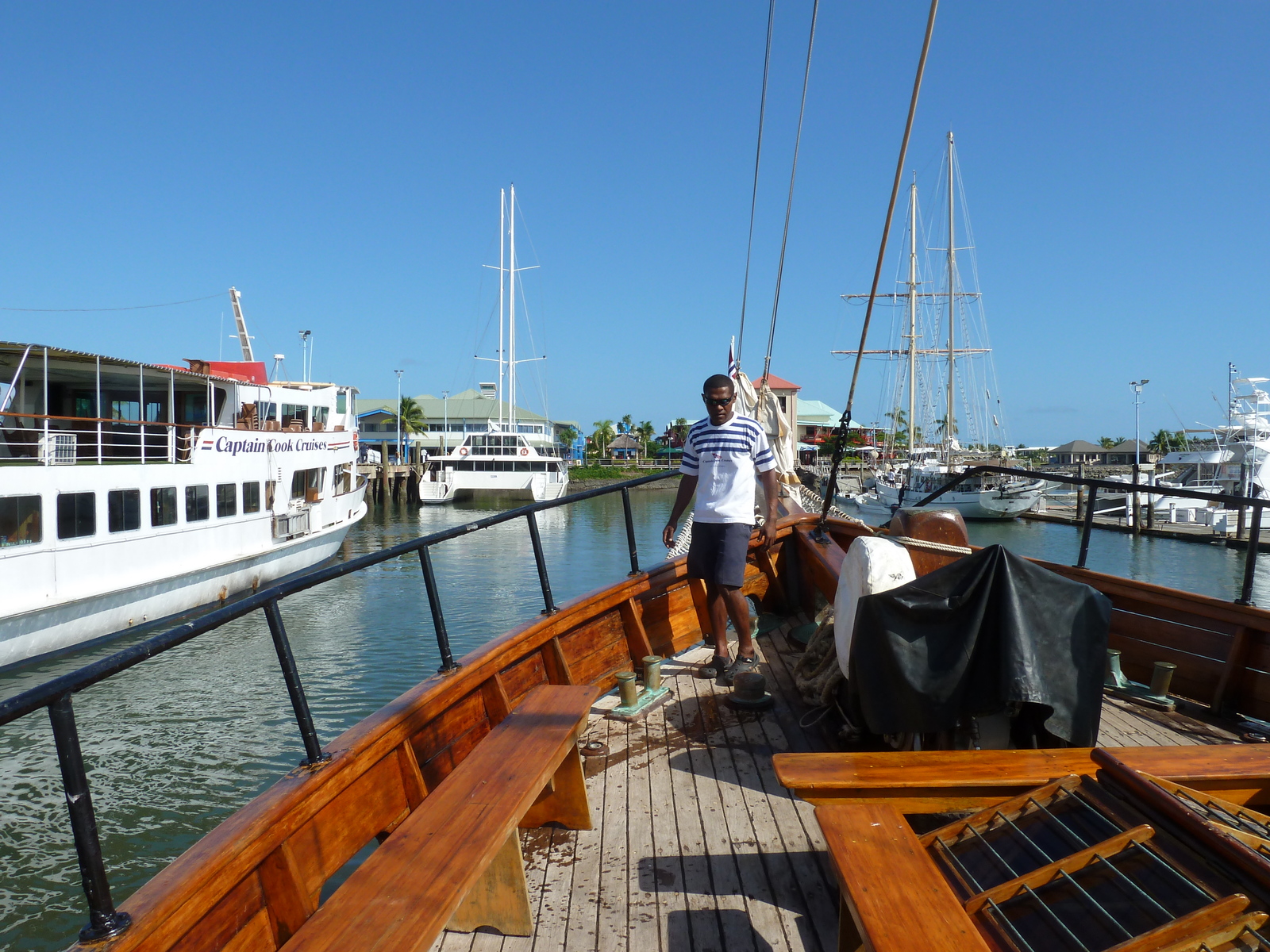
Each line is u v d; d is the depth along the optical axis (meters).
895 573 3.08
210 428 16.94
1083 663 2.74
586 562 25.66
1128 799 2.16
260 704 10.93
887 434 60.00
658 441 110.25
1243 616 4.00
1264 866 1.74
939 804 2.35
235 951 1.85
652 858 2.79
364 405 84.12
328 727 10.07
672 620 5.37
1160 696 4.21
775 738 3.76
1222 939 1.67
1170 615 4.43
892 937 1.67
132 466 14.58
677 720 4.00
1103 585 4.79
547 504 4.24
